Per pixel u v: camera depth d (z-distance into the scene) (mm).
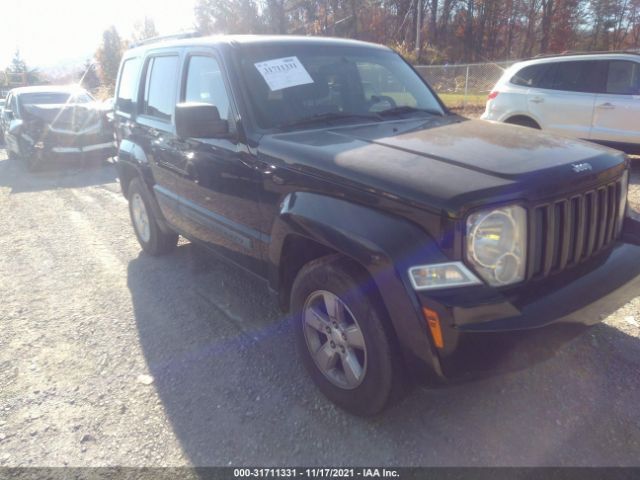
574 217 2469
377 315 2355
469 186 2168
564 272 2484
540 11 42438
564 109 8219
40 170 11023
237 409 2855
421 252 2156
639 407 2715
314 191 2662
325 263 2596
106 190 8703
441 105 4074
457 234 2102
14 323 3963
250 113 3182
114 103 5516
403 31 40500
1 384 3174
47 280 4801
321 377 2848
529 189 2232
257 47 3502
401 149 2672
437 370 2182
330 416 2764
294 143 2898
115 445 2619
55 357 3461
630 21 43500
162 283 4594
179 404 2920
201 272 4793
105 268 5035
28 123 10625
